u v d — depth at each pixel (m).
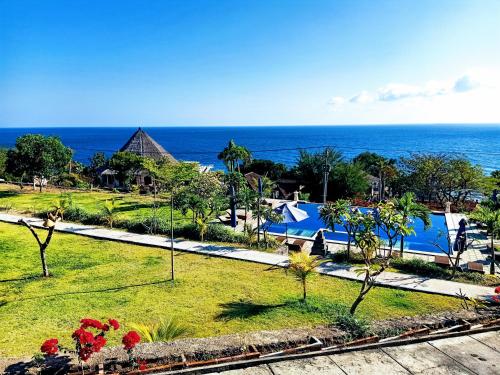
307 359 6.95
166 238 21.05
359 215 16.81
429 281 15.45
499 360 7.02
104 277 15.38
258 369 6.61
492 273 16.75
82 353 6.34
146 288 14.30
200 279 15.34
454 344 7.59
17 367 6.35
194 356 6.93
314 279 15.59
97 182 48.94
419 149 162.88
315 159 45.28
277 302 13.21
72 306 12.59
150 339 8.98
